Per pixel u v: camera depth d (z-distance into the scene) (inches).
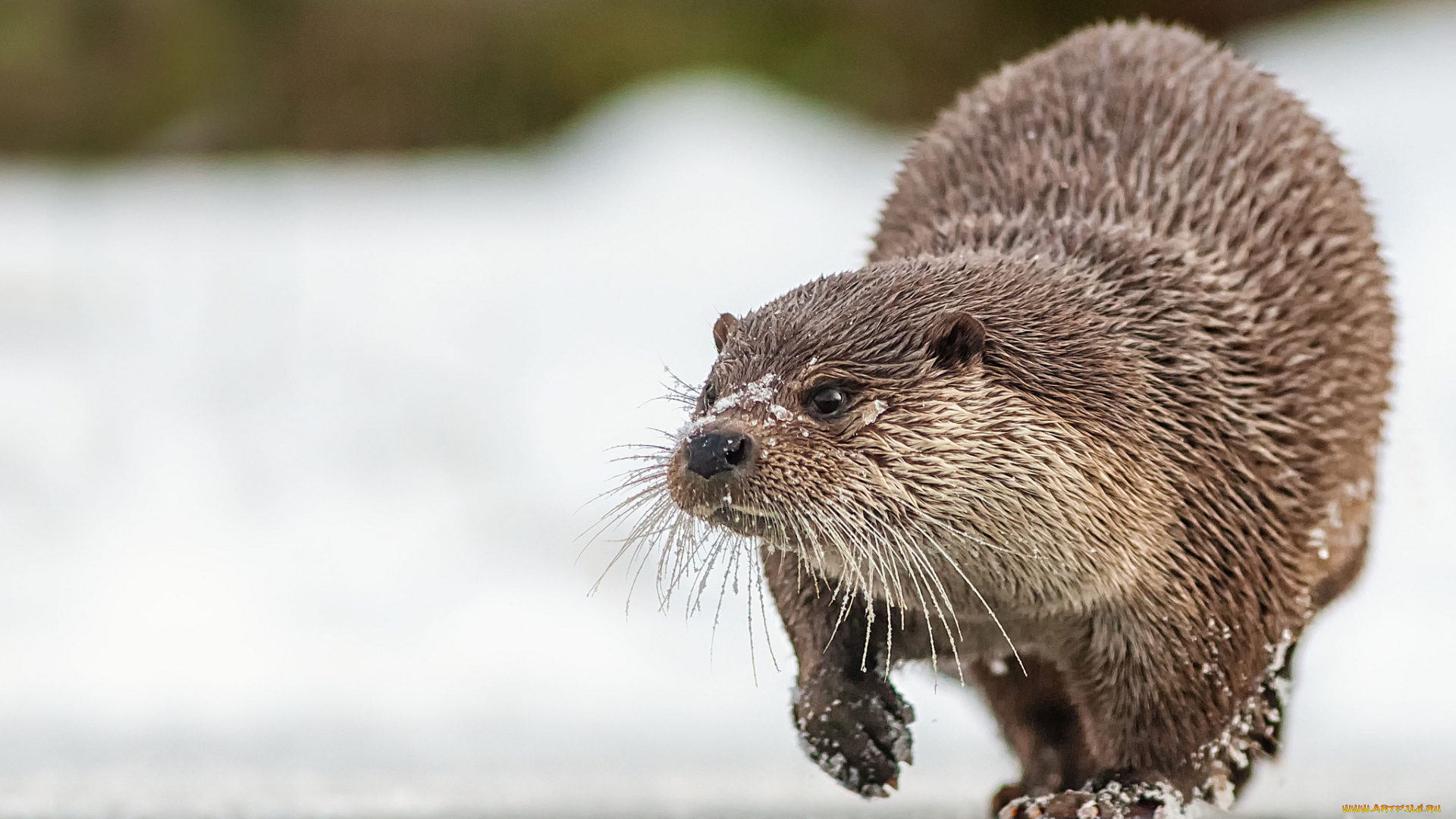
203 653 876.6
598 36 1558.8
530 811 502.0
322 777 606.5
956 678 530.0
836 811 532.1
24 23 1540.4
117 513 985.5
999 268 472.4
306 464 1025.5
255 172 1505.9
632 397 1077.8
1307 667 812.0
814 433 435.5
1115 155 519.5
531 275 1203.9
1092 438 447.5
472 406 1067.9
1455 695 808.9
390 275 1202.6
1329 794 577.3
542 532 973.8
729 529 439.5
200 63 1553.9
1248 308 486.6
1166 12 1579.7
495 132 1549.0
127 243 1272.1
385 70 1553.9
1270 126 536.1
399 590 928.9
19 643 880.9
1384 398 540.7
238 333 1121.4
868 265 523.5
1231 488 465.4
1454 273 1107.3
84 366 1083.3
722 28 1568.7
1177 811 465.1
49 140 1528.1
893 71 1574.8
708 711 820.6
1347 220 534.0
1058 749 522.0
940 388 441.7
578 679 855.1
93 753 689.6
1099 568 450.3
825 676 465.4
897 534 438.9
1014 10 1599.4
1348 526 519.2
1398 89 1328.7
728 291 1200.8
